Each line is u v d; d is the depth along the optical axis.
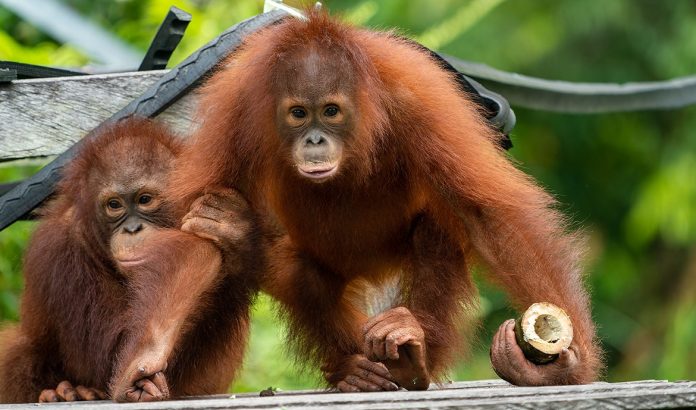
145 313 8.13
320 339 9.49
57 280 9.59
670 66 22.95
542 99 12.12
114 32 16.22
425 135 8.63
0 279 13.43
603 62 23.64
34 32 17.50
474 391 7.23
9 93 10.24
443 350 9.00
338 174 8.75
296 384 13.16
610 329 22.75
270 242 9.41
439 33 16.56
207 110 9.10
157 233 9.01
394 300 10.00
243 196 9.08
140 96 10.28
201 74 10.20
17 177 13.98
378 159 8.84
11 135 10.23
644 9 23.45
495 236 8.59
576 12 22.88
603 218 24.48
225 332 9.31
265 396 8.41
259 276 9.23
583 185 24.52
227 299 9.20
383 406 6.39
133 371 7.76
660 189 21.94
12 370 9.79
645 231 22.06
